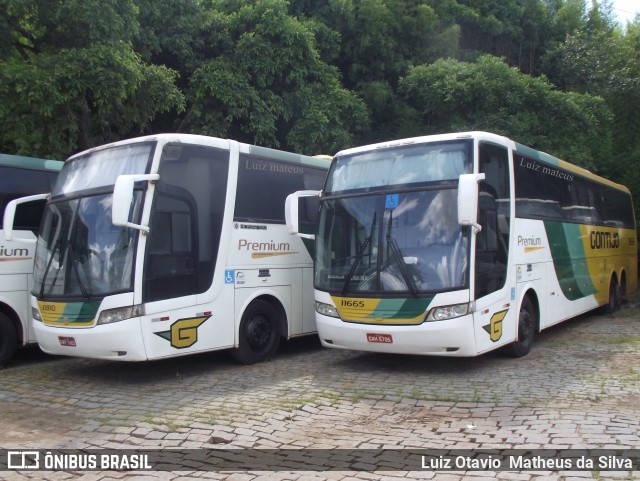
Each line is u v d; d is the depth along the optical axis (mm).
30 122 12406
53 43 13062
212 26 16984
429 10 21828
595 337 11016
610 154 21234
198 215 8195
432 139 8188
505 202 8586
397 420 6152
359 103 18891
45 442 5648
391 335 7695
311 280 10195
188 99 15789
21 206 9453
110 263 7461
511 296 8555
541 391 7027
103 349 7352
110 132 13992
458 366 8539
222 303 8445
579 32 25172
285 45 17094
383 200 8148
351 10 20875
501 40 25266
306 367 8852
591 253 12672
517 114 18734
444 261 7574
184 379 8109
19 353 10492
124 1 12859
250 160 9164
